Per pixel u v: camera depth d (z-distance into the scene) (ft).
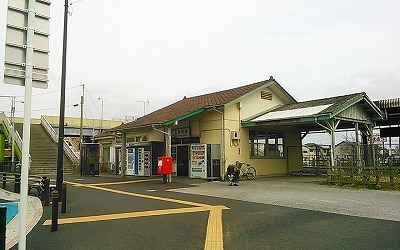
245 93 63.77
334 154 52.06
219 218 26.61
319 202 33.73
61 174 36.09
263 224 24.32
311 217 26.48
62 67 38.11
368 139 71.00
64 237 21.91
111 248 19.26
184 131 69.10
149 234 22.15
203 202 34.96
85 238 21.52
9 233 24.52
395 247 18.34
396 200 34.65
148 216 28.02
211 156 60.34
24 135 15.01
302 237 20.66
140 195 41.27
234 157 62.23
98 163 79.71
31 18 15.80
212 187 49.01
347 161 57.98
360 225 23.54
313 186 48.42
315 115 52.34
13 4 15.55
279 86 70.95
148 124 61.36
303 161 84.07
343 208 30.22
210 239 20.62
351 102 55.26
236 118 63.93
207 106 61.46
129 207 32.65
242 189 45.93
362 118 62.18
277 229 22.77
